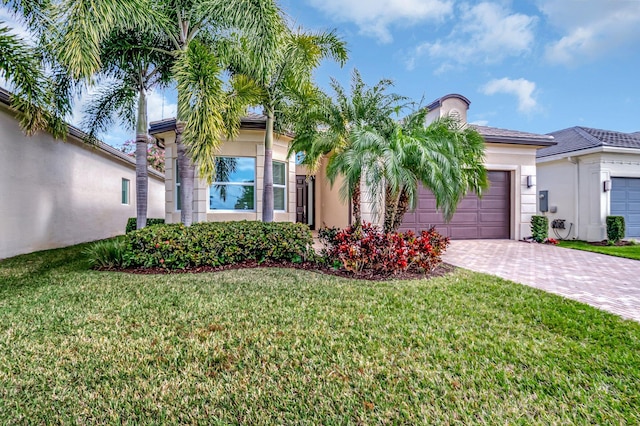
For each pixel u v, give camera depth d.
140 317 3.89
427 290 5.00
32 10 6.62
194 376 2.68
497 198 12.07
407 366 2.80
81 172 11.25
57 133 8.25
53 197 9.82
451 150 6.58
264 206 8.64
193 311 4.08
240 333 3.43
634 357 2.94
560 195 12.81
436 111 12.18
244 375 2.69
